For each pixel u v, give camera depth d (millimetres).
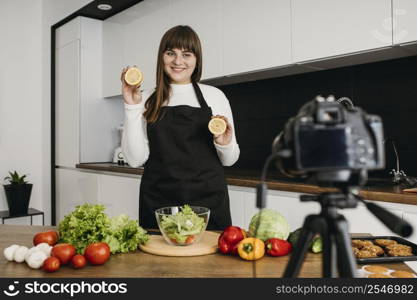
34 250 978
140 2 3406
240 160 3068
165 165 1725
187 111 1718
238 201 2348
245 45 2531
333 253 595
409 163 2146
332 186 597
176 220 1082
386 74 2217
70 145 3994
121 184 3273
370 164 563
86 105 3904
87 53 3893
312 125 562
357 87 2357
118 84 3734
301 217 2004
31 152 4305
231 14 2611
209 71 2801
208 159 1741
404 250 994
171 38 1617
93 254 953
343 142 556
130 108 1611
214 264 968
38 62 4352
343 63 2279
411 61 2102
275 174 2584
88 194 3693
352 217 1790
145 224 1771
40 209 4371
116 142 4137
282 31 2309
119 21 3701
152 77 3291
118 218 1103
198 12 2850
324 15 2102
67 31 4012
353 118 568
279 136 643
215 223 1743
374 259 947
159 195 1750
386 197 1677
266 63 2410
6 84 4113
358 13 1959
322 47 2117
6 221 4105
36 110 4340
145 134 1812
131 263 982
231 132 1471
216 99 1818
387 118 2230
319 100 570
